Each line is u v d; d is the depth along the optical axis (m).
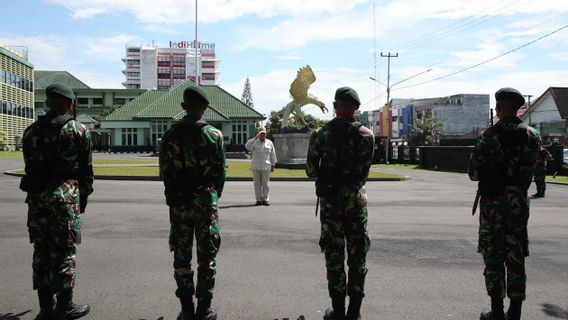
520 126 4.23
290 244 7.61
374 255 6.93
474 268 6.22
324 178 4.31
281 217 10.39
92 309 4.62
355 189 4.29
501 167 4.22
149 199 13.39
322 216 4.36
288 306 4.76
